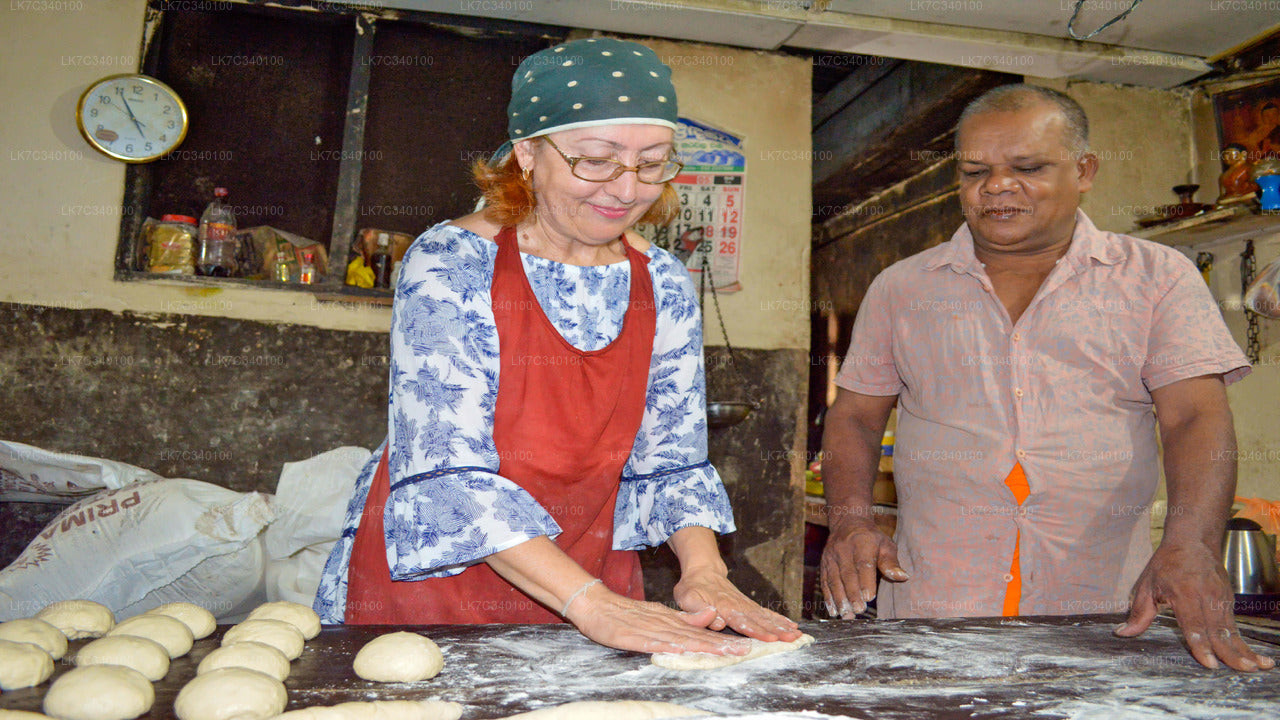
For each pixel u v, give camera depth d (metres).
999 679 1.24
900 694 1.17
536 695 1.14
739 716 1.07
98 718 1.05
